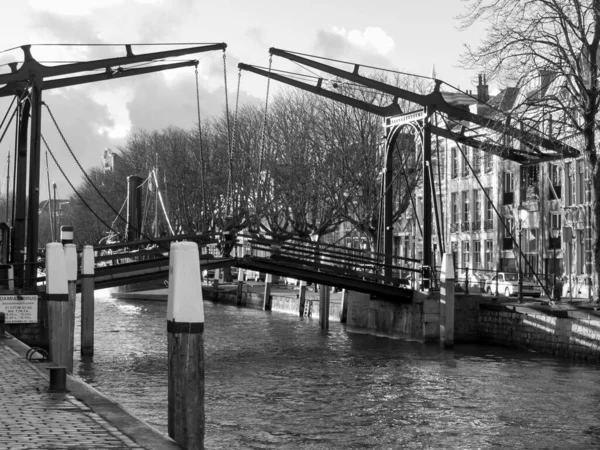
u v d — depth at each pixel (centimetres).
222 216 6250
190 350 926
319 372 2738
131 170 8481
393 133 3844
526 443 1714
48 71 3178
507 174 5744
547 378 2559
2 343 2081
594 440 1741
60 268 1958
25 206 3375
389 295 3753
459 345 3553
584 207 4888
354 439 1744
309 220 6066
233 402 2167
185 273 926
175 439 927
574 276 4984
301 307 5269
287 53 3497
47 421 1004
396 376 2631
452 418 1956
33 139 3138
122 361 3030
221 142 6625
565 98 3275
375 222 5122
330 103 5412
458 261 6309
